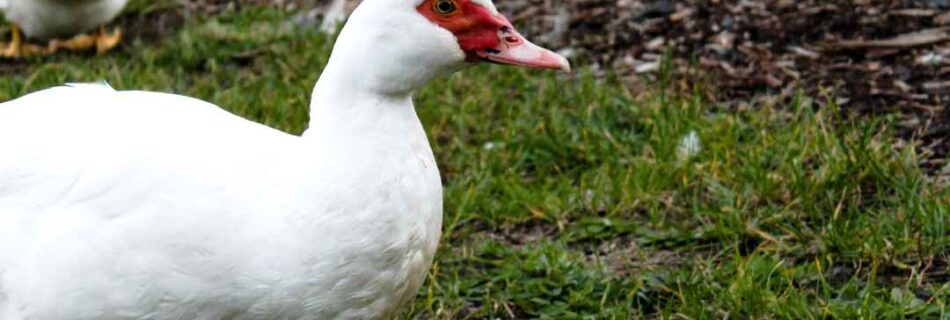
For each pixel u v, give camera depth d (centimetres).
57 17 924
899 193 631
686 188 659
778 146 682
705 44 836
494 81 809
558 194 669
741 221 620
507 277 596
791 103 743
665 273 593
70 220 417
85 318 419
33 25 934
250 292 415
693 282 575
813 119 697
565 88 793
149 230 412
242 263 412
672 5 887
